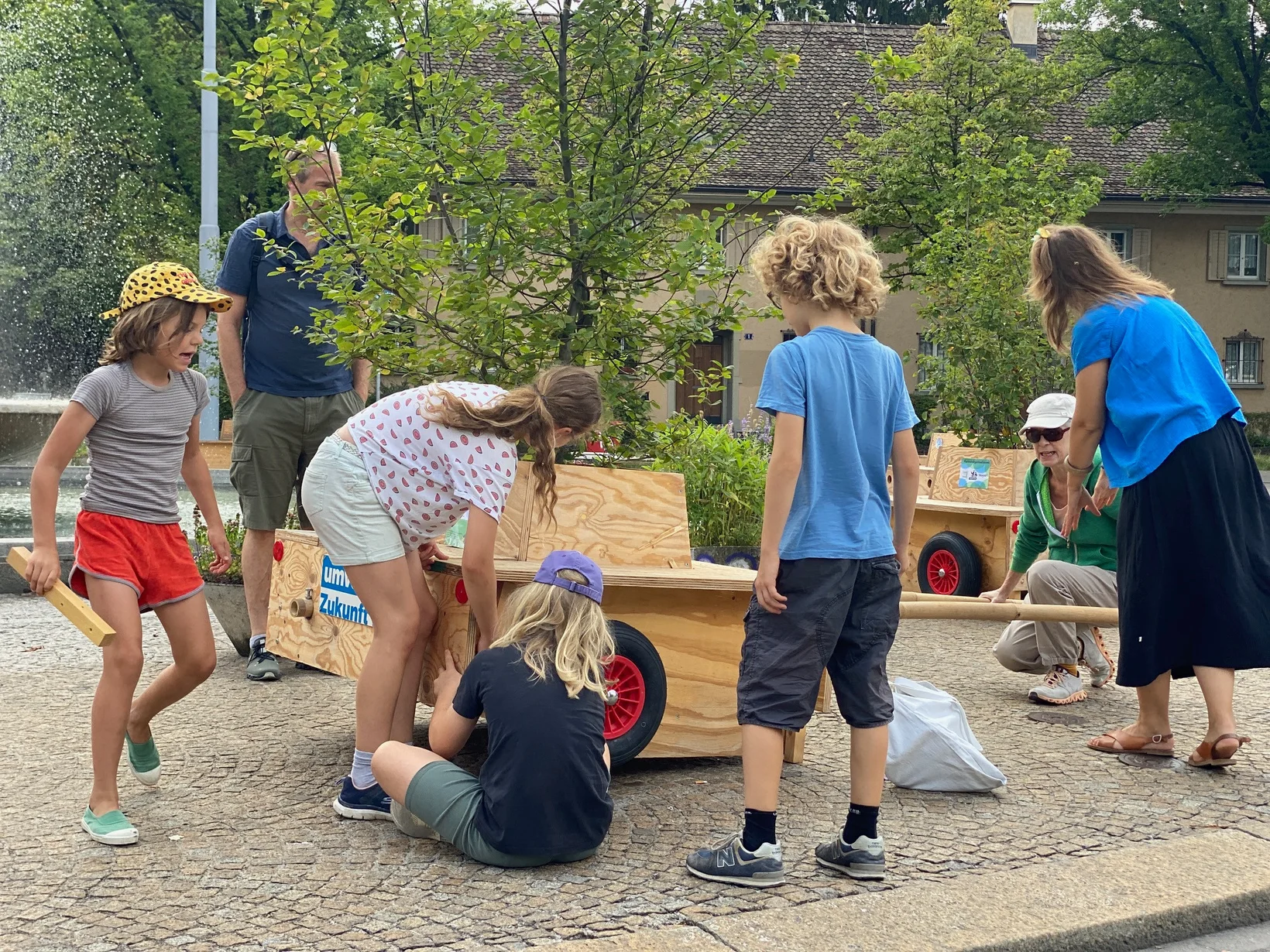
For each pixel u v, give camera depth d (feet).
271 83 15.64
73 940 9.60
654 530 14.80
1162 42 101.09
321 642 15.74
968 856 11.98
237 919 10.09
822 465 11.39
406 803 11.76
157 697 13.06
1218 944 10.62
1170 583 15.10
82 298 72.95
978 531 28.81
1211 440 15.03
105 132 96.43
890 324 99.04
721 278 16.19
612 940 9.56
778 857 11.13
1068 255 15.98
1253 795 14.17
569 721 11.37
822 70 96.02
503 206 15.53
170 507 12.71
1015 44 112.16
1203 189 102.42
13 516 38.22
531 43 16.52
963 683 20.52
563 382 13.06
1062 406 18.94
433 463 12.53
